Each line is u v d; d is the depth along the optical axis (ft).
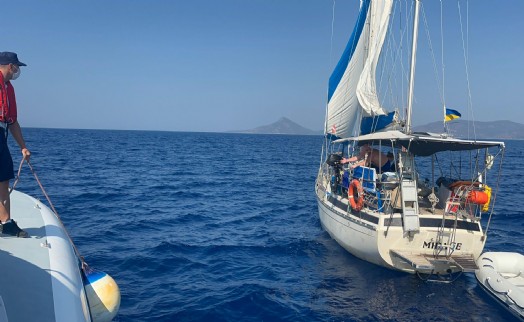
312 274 30.50
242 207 58.18
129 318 22.62
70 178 78.07
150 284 27.58
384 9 40.73
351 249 33.99
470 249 29.09
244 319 23.31
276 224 47.57
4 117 14.75
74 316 11.68
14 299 11.12
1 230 14.92
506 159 187.21
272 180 92.32
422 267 26.48
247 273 30.48
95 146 202.39
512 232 45.16
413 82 34.88
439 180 34.42
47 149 159.43
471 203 29.66
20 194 21.68
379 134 33.19
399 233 29.12
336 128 47.75
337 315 24.11
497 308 25.23
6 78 15.12
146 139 351.25
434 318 23.91
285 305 25.16
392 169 36.94
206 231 42.91
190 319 22.95
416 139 29.12
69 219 45.19
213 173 103.50
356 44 45.06
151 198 61.93
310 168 126.62
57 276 13.02
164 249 35.04
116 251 33.99
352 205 32.68
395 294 27.07
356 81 44.24
